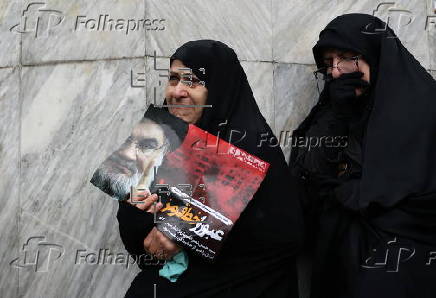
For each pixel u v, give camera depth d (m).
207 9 2.79
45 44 2.77
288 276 2.39
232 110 2.43
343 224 2.42
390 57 2.48
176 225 2.16
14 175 2.75
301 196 2.63
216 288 2.23
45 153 2.73
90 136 2.72
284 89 2.85
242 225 2.25
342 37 2.51
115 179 2.19
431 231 2.30
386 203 2.28
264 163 2.27
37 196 2.73
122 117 2.70
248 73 2.81
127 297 2.31
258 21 2.84
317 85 2.78
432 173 2.31
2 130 2.77
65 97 2.74
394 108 2.38
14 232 2.73
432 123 2.36
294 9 2.89
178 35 2.74
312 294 2.50
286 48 2.87
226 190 2.20
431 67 2.98
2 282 2.72
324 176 2.50
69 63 2.75
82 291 2.70
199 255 2.15
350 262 2.33
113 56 2.72
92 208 2.71
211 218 2.17
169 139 2.23
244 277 2.26
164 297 2.23
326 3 2.93
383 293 2.22
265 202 2.30
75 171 2.72
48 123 2.74
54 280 2.71
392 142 2.34
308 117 2.76
